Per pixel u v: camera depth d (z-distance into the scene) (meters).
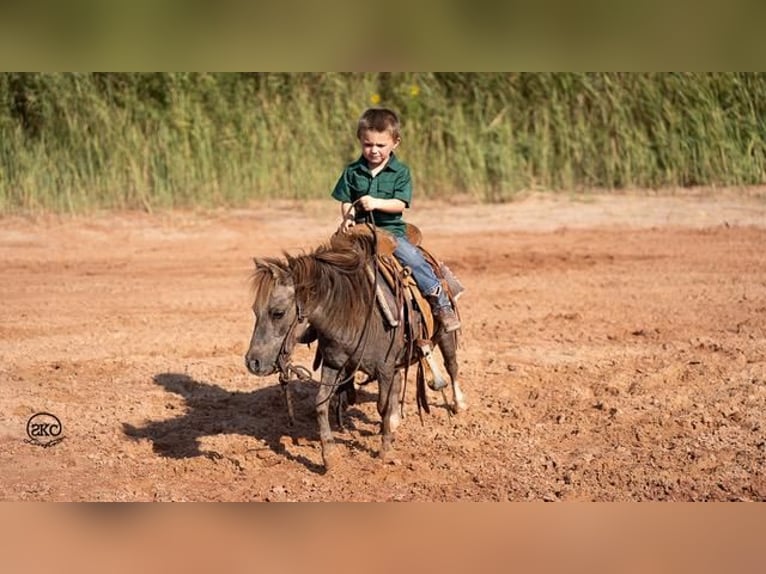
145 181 19.16
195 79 20.19
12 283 14.52
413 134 19.92
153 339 11.61
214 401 9.55
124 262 15.78
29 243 16.88
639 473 7.72
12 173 19.11
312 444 8.50
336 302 7.08
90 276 14.95
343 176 7.88
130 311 12.95
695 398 9.27
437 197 19.44
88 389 9.92
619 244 16.19
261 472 7.96
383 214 7.87
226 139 19.77
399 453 8.23
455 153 20.03
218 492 7.60
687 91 19.81
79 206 18.62
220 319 12.52
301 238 16.98
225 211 18.66
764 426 8.55
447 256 15.72
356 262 7.22
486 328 11.82
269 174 19.62
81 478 7.90
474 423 8.83
